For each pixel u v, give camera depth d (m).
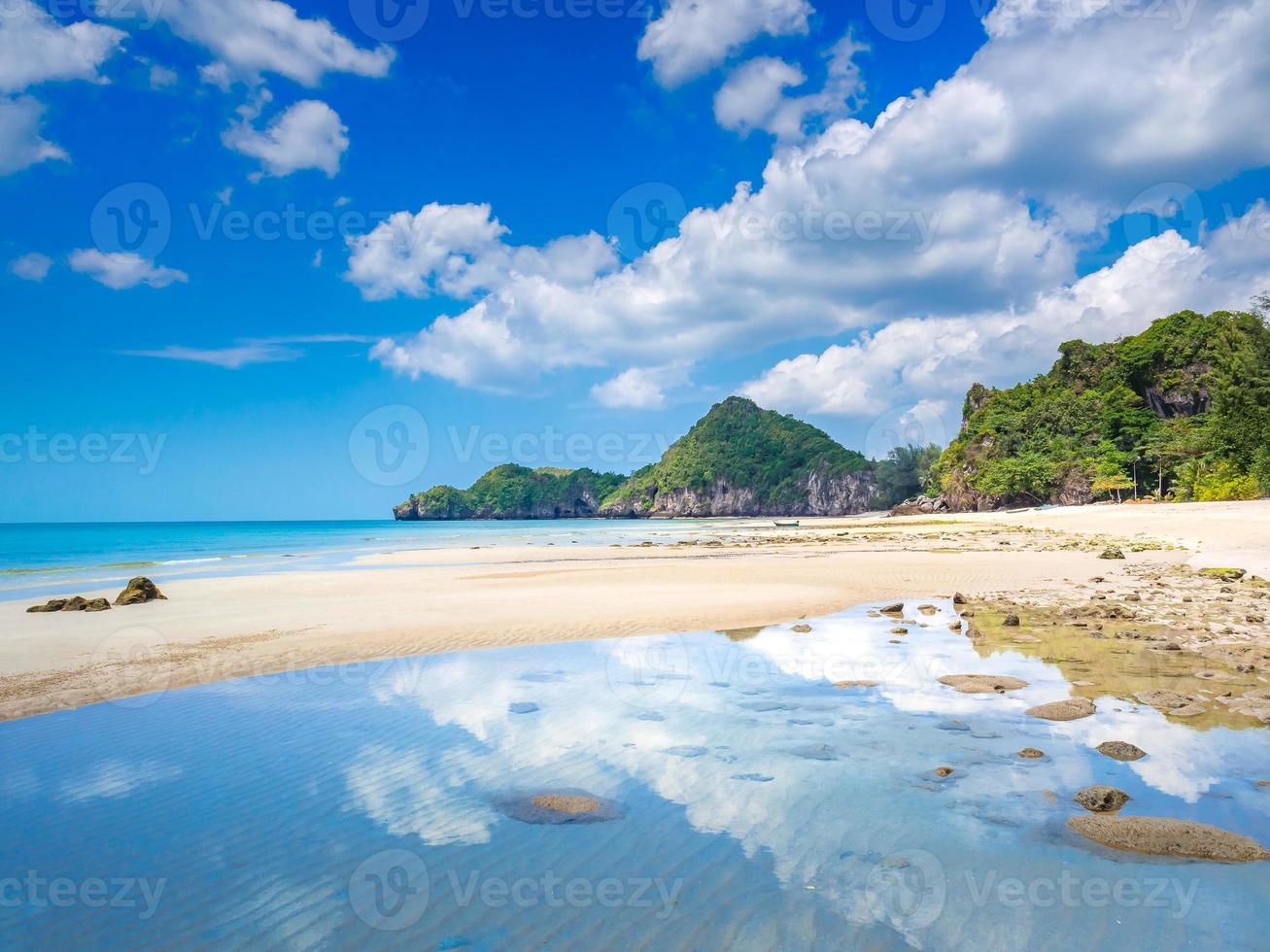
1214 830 5.37
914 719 8.41
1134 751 7.08
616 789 6.49
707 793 6.37
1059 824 5.68
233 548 52.19
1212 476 76.00
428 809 6.10
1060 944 4.15
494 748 7.58
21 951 4.21
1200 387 113.44
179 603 17.95
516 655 12.09
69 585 25.00
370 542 60.75
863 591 19.61
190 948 4.23
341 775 6.87
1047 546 36.28
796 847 5.37
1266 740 7.44
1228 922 4.35
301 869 5.14
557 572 26.09
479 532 93.44
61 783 6.70
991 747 7.41
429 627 14.37
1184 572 21.70
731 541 53.03
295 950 4.21
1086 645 12.02
